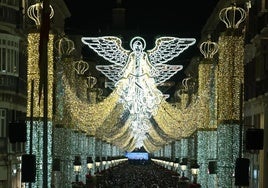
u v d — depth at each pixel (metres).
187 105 55.47
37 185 28.70
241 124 27.50
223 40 29.97
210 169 34.28
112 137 67.06
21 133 25.64
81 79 46.97
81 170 49.31
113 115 57.69
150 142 96.69
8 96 46.44
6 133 46.38
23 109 51.00
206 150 40.38
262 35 47.56
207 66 39.56
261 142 26.89
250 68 52.72
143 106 47.91
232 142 29.84
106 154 81.19
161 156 116.44
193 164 43.31
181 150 59.88
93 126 48.00
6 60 46.12
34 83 28.67
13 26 46.41
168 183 71.81
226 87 29.89
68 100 39.94
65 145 40.12
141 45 44.28
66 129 40.34
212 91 39.59
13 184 48.62
